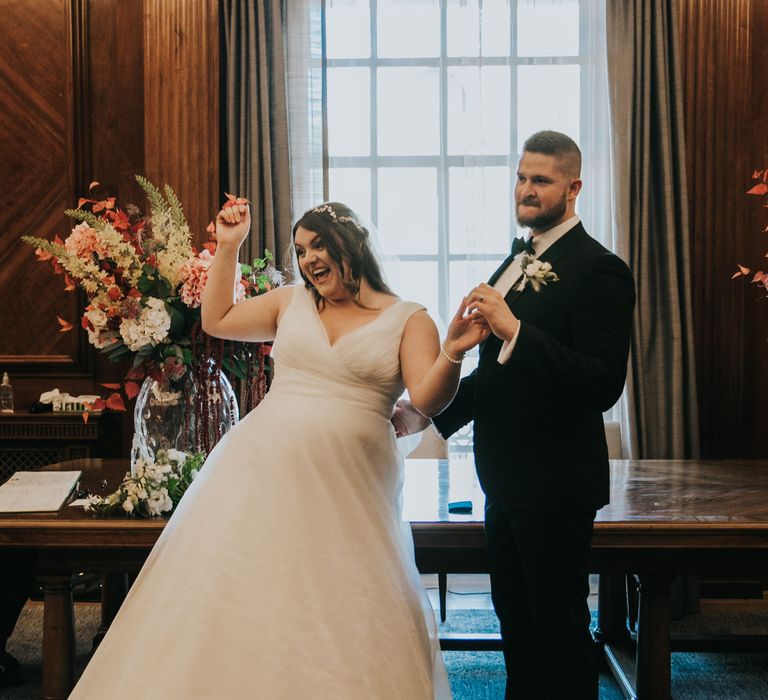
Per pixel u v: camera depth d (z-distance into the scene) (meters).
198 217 4.95
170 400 2.99
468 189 5.05
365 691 2.10
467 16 5.03
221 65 5.02
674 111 4.84
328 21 5.18
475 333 2.28
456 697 3.62
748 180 4.90
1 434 4.76
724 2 4.86
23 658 3.96
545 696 2.36
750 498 3.05
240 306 2.73
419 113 5.21
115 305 2.92
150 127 4.93
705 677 3.86
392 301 2.58
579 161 2.41
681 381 4.79
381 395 2.48
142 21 5.08
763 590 4.93
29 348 5.14
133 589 2.38
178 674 2.07
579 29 5.09
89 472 3.54
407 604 2.28
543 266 2.23
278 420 2.41
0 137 5.12
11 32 5.11
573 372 2.18
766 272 4.91
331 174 5.22
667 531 2.69
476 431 2.47
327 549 2.25
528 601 2.47
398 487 2.52
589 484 2.33
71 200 5.11
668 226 4.79
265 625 2.14
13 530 2.74
